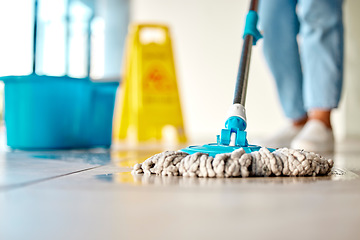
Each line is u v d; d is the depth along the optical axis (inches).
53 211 14.6
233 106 28.6
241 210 14.7
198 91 167.2
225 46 164.6
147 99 100.3
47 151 55.2
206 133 159.5
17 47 119.6
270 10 64.5
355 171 30.0
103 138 65.8
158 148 66.2
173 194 18.3
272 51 66.2
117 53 160.2
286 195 18.2
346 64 149.7
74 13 130.1
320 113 58.9
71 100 59.1
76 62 129.3
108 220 13.1
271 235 11.2
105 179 23.8
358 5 146.9
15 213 14.3
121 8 161.8
